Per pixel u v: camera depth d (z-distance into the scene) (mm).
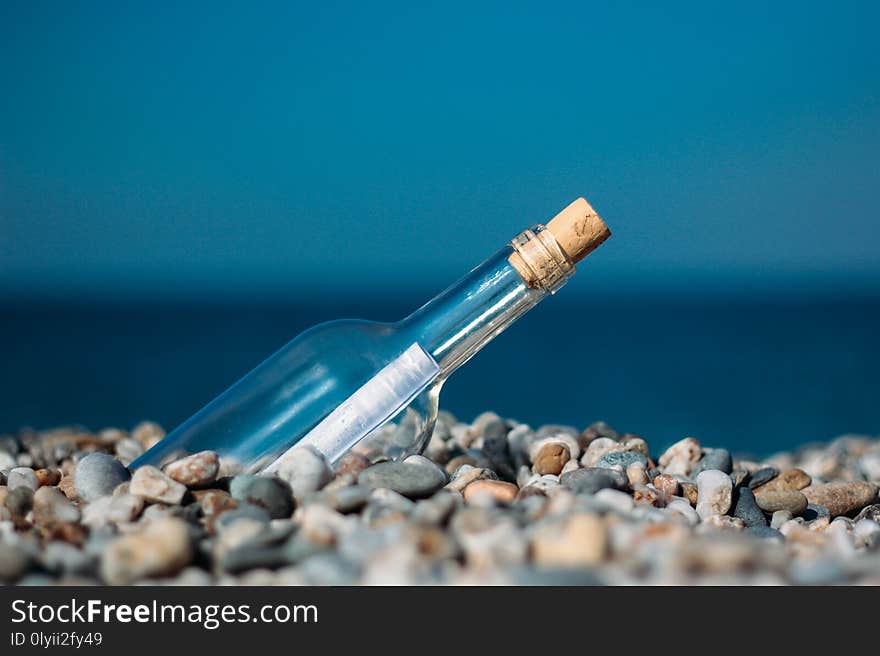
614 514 802
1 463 1089
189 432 929
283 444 918
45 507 870
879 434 2775
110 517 855
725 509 953
